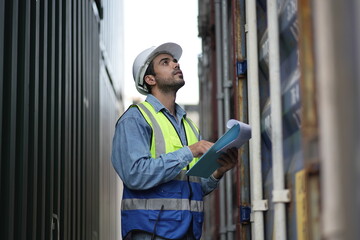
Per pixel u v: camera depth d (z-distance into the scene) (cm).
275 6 324
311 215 235
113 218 1423
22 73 441
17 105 435
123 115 457
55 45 577
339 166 151
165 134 454
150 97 470
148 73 489
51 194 528
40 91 496
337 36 154
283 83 318
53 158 543
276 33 323
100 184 1051
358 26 147
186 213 447
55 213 556
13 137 412
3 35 395
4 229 396
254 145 363
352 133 148
